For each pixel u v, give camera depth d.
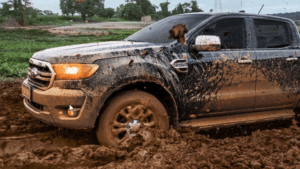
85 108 3.32
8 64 12.78
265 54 4.47
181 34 4.07
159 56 3.73
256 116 4.53
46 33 50.56
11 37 41.19
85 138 4.06
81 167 3.10
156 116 3.70
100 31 56.78
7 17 90.81
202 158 3.26
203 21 4.25
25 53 19.38
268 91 4.48
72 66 3.36
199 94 3.98
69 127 3.39
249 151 3.53
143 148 3.44
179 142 3.61
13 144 3.82
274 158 3.33
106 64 3.43
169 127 3.86
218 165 3.13
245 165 3.12
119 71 3.44
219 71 4.07
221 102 4.14
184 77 3.85
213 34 4.23
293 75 4.68
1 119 4.65
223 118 4.29
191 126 3.99
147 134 3.61
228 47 4.27
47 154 3.35
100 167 3.07
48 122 3.48
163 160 3.19
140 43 4.07
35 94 3.53
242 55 4.27
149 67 3.59
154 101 3.67
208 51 4.08
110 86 3.38
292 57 4.69
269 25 4.79
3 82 8.23
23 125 4.47
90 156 3.28
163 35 4.27
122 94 3.53
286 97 4.66
